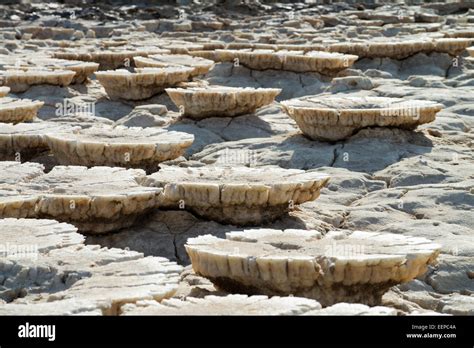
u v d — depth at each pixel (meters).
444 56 23.39
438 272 10.02
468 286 9.92
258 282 8.59
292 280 8.48
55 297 7.88
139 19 34.62
